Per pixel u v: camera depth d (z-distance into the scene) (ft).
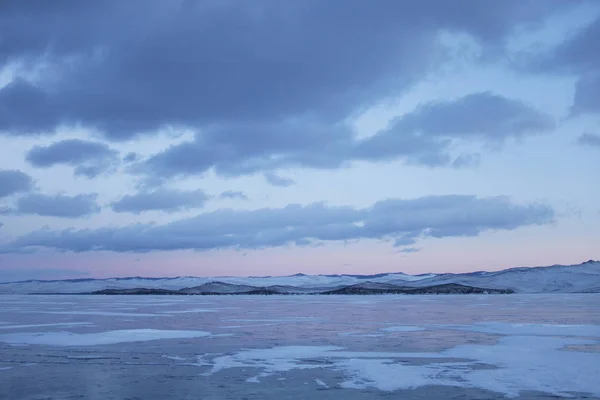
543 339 81.82
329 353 68.18
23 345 77.15
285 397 44.88
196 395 45.70
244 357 65.41
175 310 172.45
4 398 45.16
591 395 45.03
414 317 131.23
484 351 69.10
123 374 55.01
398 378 52.13
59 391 47.50
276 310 170.40
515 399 43.83
